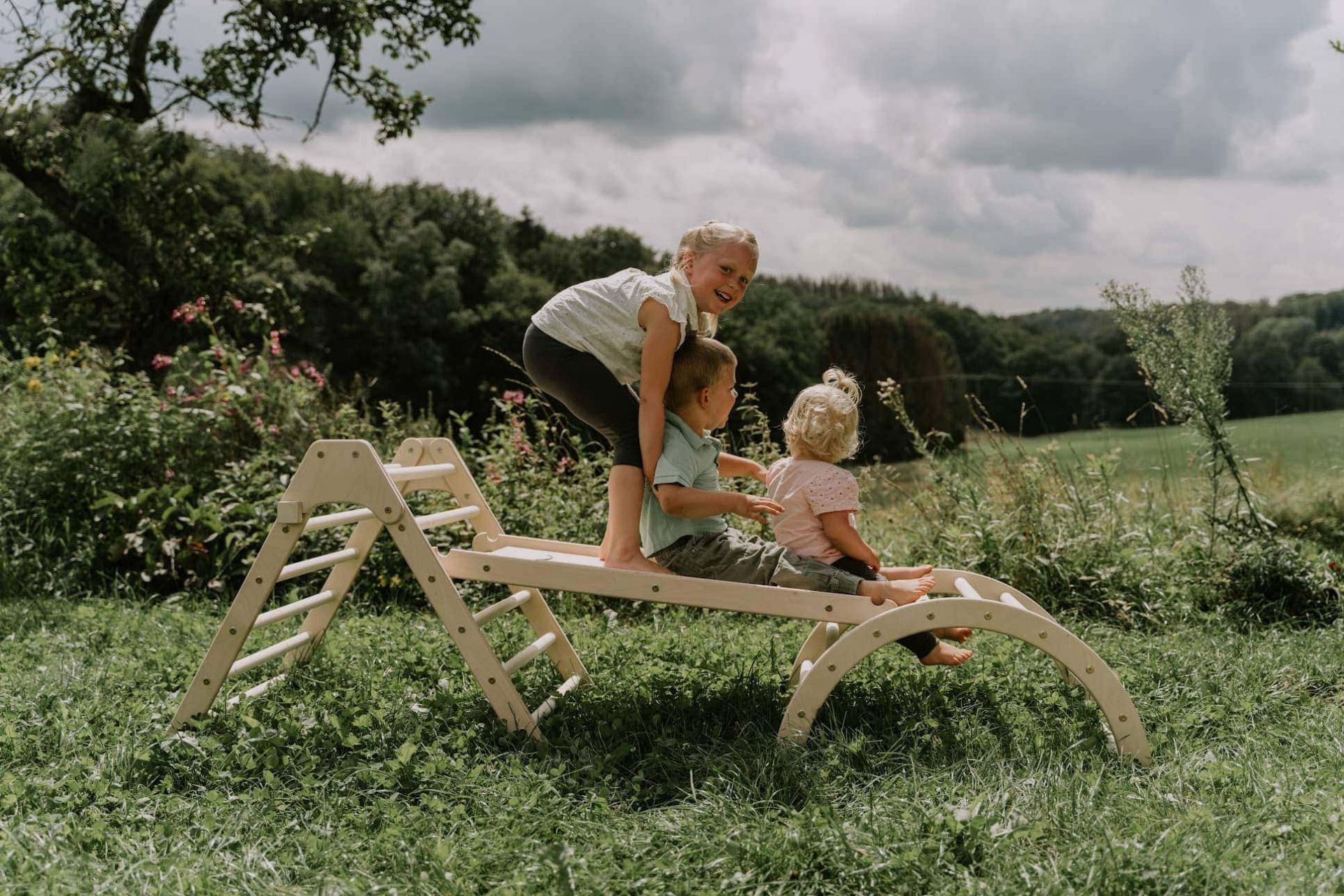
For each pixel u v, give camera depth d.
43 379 7.37
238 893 2.26
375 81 12.69
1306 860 2.29
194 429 6.61
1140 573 5.63
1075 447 6.61
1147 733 3.29
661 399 3.43
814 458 3.59
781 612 3.19
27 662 4.14
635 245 55.16
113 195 12.55
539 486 6.61
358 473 3.23
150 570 5.90
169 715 3.35
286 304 13.72
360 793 2.79
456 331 43.75
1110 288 5.98
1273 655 4.25
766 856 2.35
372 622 5.02
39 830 2.46
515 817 2.61
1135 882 2.19
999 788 2.73
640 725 3.30
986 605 3.07
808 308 37.25
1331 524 6.46
